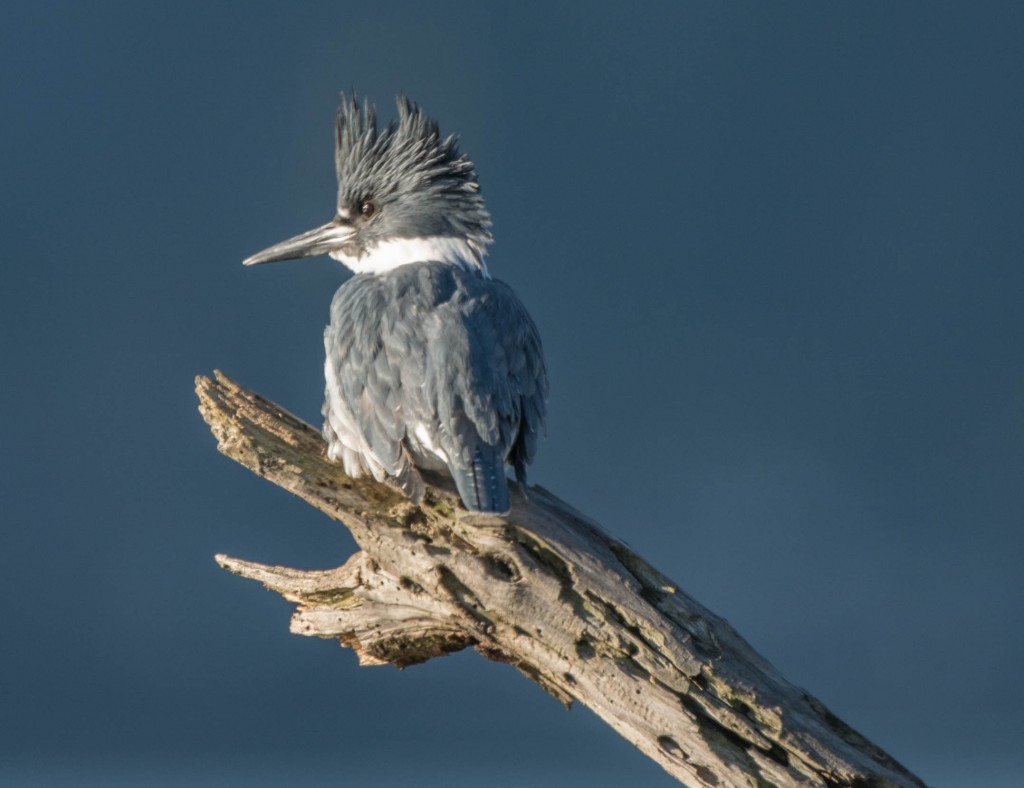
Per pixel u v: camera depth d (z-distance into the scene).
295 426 11.12
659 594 9.99
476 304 10.83
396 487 10.27
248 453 10.71
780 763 9.66
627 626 9.80
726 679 9.70
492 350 10.49
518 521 9.95
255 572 11.31
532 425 10.59
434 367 10.22
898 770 9.72
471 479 9.81
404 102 12.57
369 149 12.51
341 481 10.66
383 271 11.97
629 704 9.80
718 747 9.67
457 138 12.50
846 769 9.59
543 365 11.04
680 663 9.69
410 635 10.85
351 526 10.44
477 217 12.41
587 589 9.80
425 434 10.15
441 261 12.24
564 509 10.35
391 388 10.32
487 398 10.12
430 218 12.33
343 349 10.69
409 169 12.34
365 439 10.27
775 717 9.64
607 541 10.14
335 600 11.06
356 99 12.81
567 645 9.87
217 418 10.91
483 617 10.14
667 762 9.79
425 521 10.29
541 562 9.97
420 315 10.64
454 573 10.05
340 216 12.77
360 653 11.37
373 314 10.70
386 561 10.36
